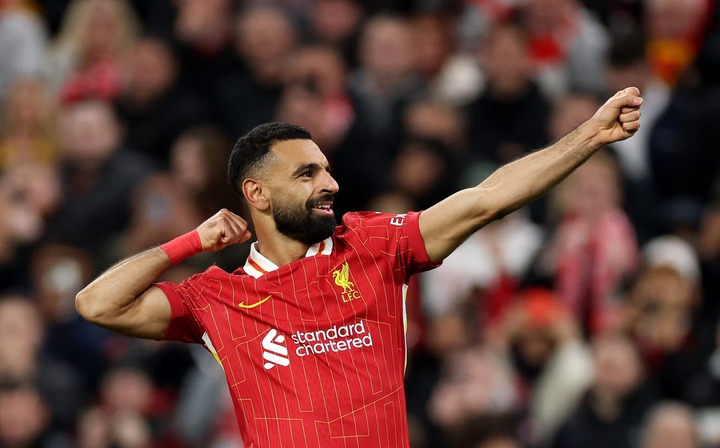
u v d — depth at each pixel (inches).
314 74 1877.5
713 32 1851.6
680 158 1768.0
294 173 852.0
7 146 2012.8
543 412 1461.6
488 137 1785.2
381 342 839.7
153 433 1542.8
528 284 1596.9
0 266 1811.0
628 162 1768.0
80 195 1847.9
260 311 845.2
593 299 1563.7
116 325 855.7
